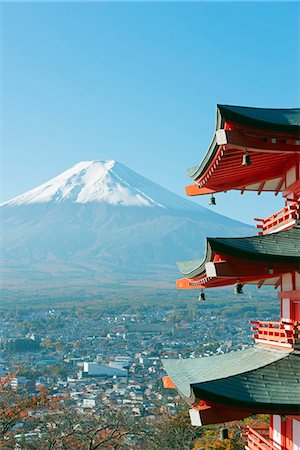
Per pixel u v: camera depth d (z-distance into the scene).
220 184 21.23
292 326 17.84
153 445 51.62
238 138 15.38
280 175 20.22
